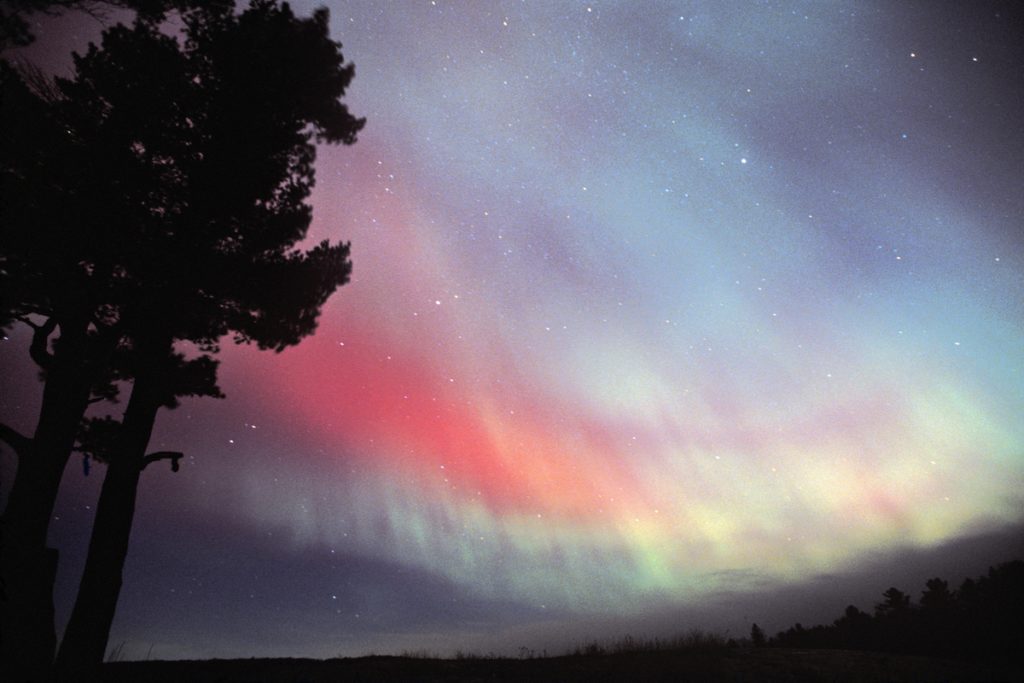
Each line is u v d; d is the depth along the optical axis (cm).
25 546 874
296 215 1132
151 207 1025
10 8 911
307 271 1152
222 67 1052
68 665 897
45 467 921
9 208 898
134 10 1021
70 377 973
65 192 942
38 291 959
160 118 1019
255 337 1184
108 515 986
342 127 1186
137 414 1049
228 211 1053
